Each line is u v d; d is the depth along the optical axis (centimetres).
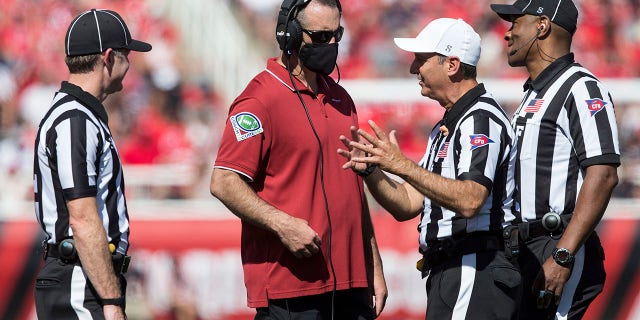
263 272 1171
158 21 3309
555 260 1230
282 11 1163
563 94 1274
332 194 1180
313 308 1177
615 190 2834
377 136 1116
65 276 1129
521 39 1321
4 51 3203
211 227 2492
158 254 2472
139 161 3031
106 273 1105
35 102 3162
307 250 1124
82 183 1102
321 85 1216
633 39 3434
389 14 3381
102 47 1154
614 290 2445
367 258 1276
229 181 1130
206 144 3083
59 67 3231
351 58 3319
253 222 1131
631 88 3234
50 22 3269
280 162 1162
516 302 1189
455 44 1206
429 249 1225
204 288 2475
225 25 3338
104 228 1124
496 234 1188
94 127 1128
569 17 1299
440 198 1116
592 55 3412
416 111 3133
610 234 2461
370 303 1251
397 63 3312
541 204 1280
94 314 1127
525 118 1298
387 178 1259
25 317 2433
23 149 3033
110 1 3316
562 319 1302
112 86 1180
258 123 1140
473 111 1180
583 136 1248
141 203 2705
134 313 2456
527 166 1290
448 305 1186
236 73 3272
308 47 1148
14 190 2919
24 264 2436
